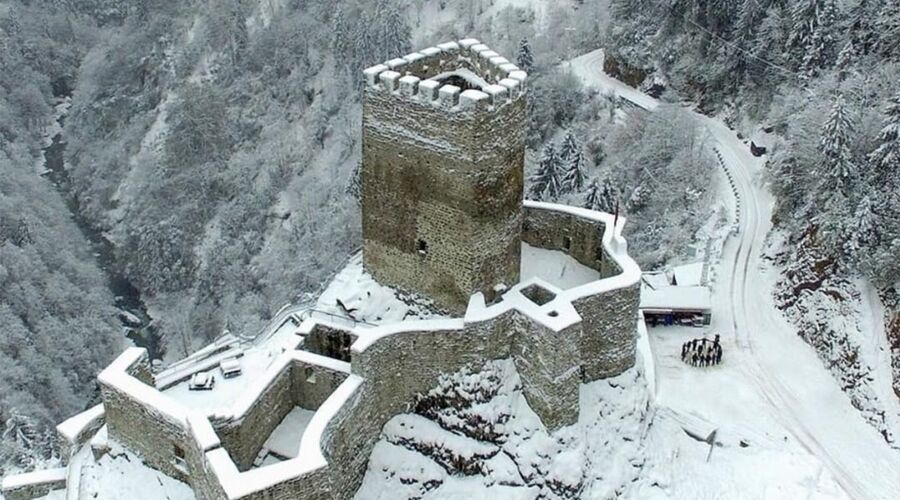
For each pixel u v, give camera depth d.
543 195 93.31
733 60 105.06
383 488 48.28
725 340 66.00
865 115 73.12
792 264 71.69
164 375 51.62
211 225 128.38
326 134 134.38
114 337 110.62
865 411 58.72
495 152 47.16
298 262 109.75
